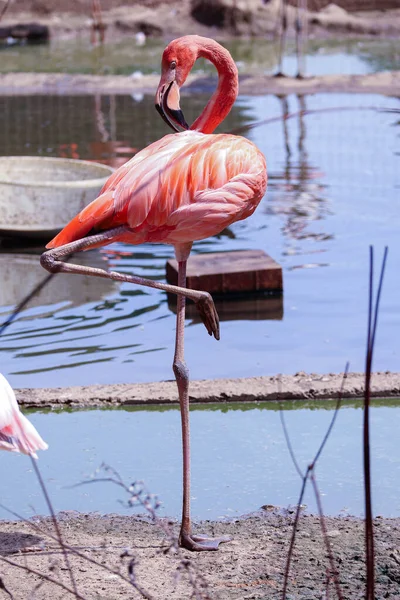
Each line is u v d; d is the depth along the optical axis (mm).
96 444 7043
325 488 6336
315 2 36844
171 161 5102
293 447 6941
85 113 21125
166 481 6461
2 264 11352
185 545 5441
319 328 9430
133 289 10633
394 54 30172
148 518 5953
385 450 6875
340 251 11742
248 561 5277
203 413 7586
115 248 12156
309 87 23469
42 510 6102
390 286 10562
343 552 5367
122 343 9031
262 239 12234
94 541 5598
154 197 5051
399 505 6086
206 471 6598
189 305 10125
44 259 4785
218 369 8445
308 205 13766
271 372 8367
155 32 34688
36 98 23141
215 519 5926
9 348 8867
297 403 7742
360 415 7480
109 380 8180
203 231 5176
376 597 4828
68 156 16688
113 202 5078
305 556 5332
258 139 18250
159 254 11883
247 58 29359
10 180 13195
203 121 5781
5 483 6488
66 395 7734
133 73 26453
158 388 7879
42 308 9938
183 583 4992
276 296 10344
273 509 6051
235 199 5145
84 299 10258
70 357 8672
